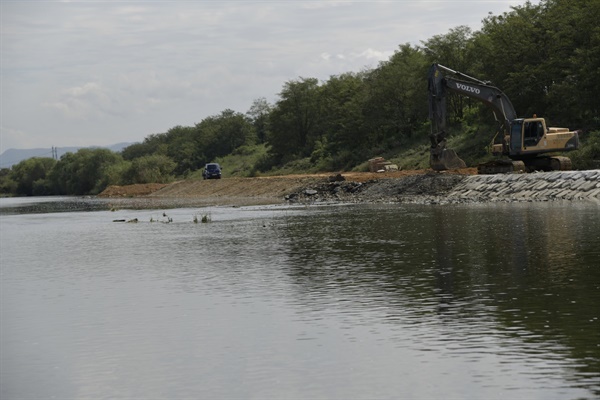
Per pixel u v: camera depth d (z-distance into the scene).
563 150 54.56
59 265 30.28
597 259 24.02
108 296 22.09
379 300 19.44
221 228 43.53
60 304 21.12
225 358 14.77
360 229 37.50
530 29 75.69
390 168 79.38
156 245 36.12
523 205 45.59
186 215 58.84
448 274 22.73
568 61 70.06
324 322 17.34
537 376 12.81
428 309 18.11
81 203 107.25
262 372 13.77
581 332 15.38
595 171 48.78
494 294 19.42
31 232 50.25
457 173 60.09
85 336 17.16
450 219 39.56
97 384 13.57
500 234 31.69
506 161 55.97
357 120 107.00
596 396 11.80
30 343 16.69
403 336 15.73
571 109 70.19
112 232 46.41
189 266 27.75
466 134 83.56
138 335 17.02
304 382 13.11
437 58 95.62
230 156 172.75
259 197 80.12
